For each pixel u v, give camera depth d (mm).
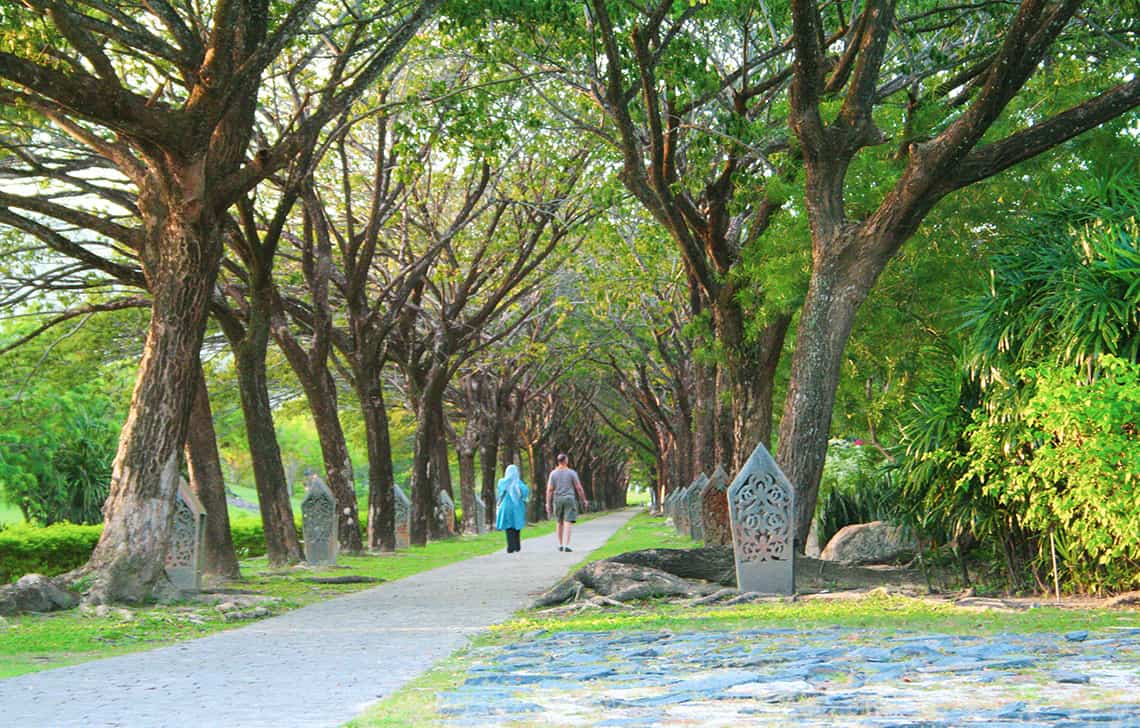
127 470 13148
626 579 12422
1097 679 5414
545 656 7523
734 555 12773
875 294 16547
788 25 17391
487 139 16734
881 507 15859
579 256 31047
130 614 11633
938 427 11898
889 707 4762
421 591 15023
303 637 9734
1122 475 9344
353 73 14320
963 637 7547
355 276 25844
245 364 20172
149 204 13703
